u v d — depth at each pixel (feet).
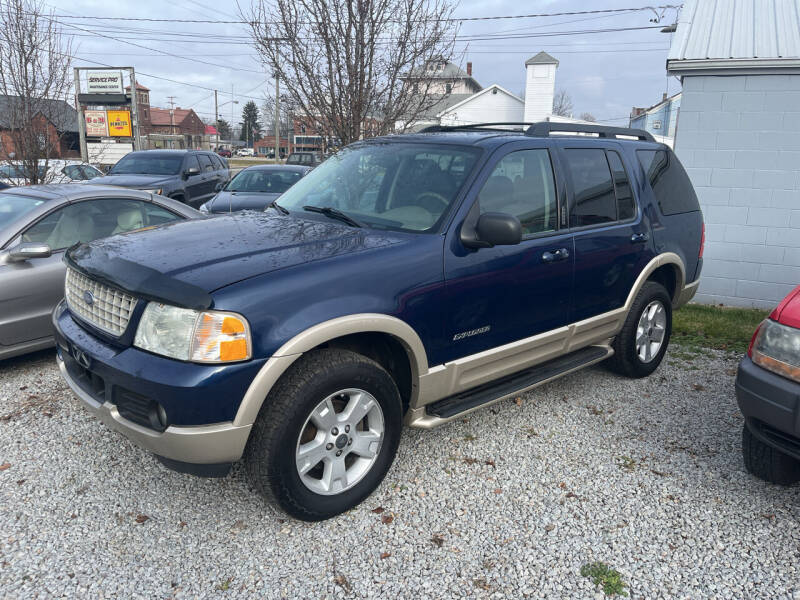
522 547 9.55
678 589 8.72
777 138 23.52
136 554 9.12
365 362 9.76
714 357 18.53
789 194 23.80
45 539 9.37
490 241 10.52
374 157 13.09
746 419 10.70
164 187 39.24
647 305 15.75
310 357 9.37
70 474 11.12
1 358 15.26
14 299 15.12
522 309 12.13
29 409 13.61
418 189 11.71
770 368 10.19
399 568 9.01
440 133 13.89
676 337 20.38
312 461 9.53
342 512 10.09
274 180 36.22
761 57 22.97
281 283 8.92
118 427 9.12
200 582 8.61
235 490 10.82
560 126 13.91
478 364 11.54
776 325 10.24
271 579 8.71
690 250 16.96
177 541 9.44
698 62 23.49
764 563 9.27
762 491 11.21
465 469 11.74
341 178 13.05
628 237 14.52
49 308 15.79
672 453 12.54
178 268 9.07
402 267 10.09
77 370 10.51
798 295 10.44
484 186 11.47
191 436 8.41
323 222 11.67
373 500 10.64
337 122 25.68
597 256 13.64
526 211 12.25
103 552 9.14
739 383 10.63
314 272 9.27
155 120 316.60
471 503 10.64
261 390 8.62
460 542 9.62
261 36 24.85
